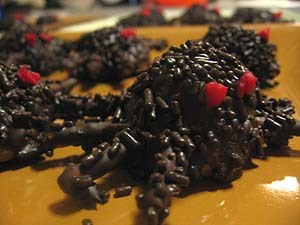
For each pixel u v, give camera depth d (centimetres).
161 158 9
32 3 34
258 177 10
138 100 10
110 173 10
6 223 9
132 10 32
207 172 9
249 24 21
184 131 9
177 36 20
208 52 10
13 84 11
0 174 11
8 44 17
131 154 9
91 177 9
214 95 9
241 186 10
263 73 15
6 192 10
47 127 11
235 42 14
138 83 10
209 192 9
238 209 9
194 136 9
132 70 16
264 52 14
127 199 9
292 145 11
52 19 26
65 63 18
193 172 9
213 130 9
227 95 9
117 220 9
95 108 12
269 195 9
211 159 9
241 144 10
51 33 20
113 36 17
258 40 14
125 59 16
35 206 9
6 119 11
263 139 10
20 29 17
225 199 9
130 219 9
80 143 10
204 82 9
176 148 9
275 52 15
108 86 16
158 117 9
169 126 9
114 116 11
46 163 11
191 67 9
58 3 35
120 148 9
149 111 9
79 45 18
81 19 27
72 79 15
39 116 11
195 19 24
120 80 17
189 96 9
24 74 11
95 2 36
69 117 12
